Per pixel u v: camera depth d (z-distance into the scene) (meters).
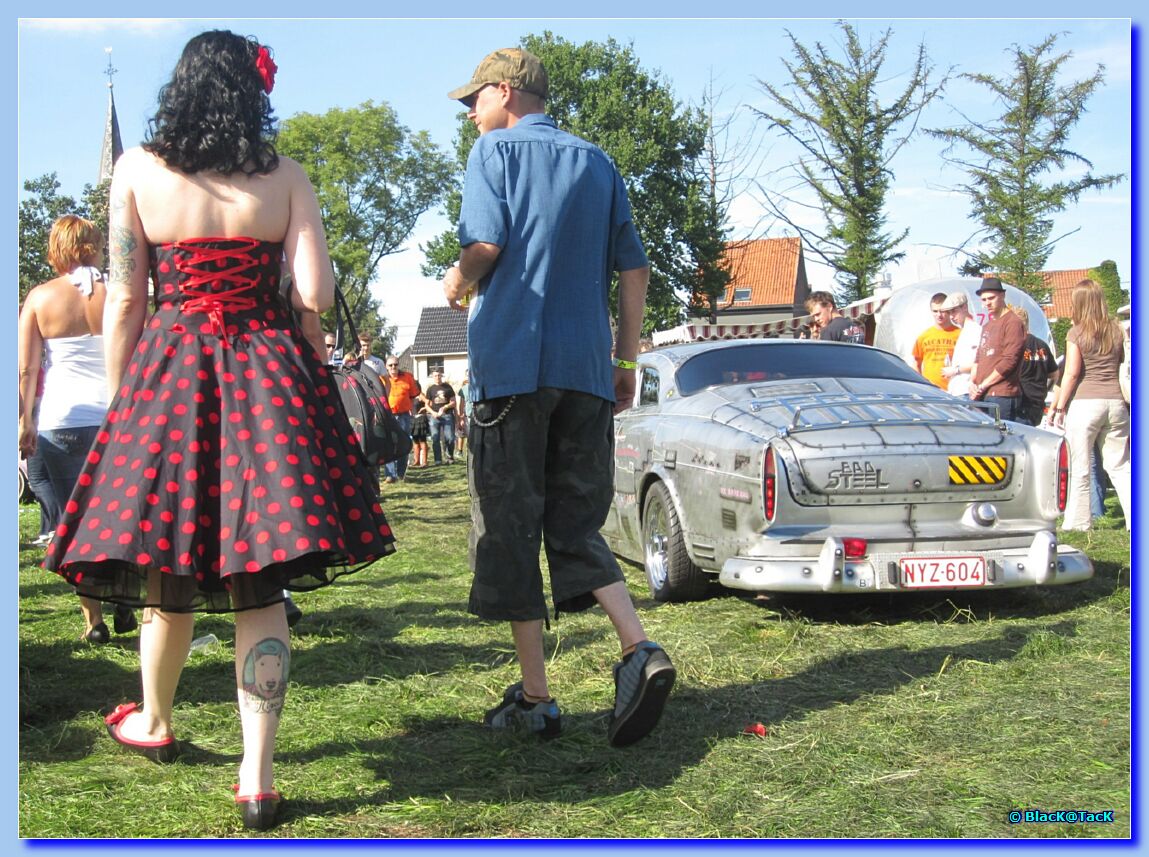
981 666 4.23
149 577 2.77
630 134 48.00
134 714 3.33
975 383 7.97
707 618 5.39
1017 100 33.94
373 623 5.31
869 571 4.95
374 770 3.17
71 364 5.07
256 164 2.84
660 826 2.76
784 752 3.26
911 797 2.91
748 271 67.81
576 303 3.41
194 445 2.66
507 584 3.40
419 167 64.44
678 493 5.75
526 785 3.03
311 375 2.88
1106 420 7.82
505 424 3.35
